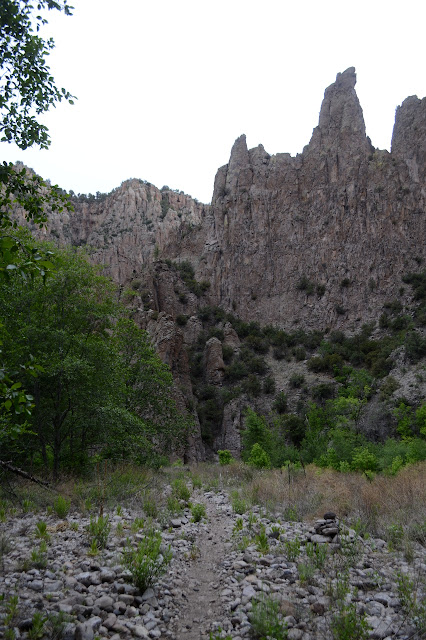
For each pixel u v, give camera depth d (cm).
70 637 506
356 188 9131
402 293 7956
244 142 10900
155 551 749
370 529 984
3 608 548
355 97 10131
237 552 877
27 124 738
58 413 1781
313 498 1336
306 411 6216
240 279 9325
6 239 498
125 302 7450
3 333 1541
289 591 652
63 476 1700
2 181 695
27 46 671
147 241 15375
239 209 9881
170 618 589
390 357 6531
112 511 1191
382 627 531
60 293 1825
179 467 3297
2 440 1379
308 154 9975
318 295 8694
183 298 8825
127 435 2120
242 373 7344
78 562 754
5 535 877
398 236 8475
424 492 1201
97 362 1862
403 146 9300
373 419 5091
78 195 18850
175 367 5997
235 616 575
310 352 7888
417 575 691
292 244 9306
